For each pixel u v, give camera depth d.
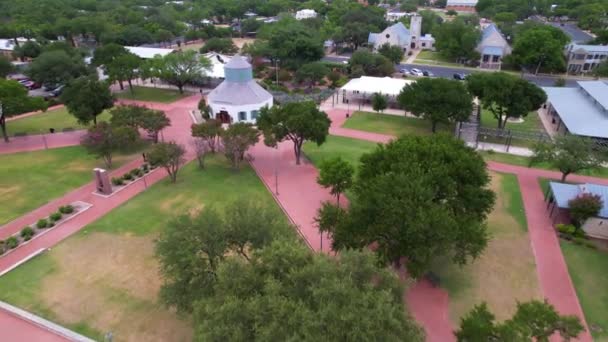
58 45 111.62
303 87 103.88
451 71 118.44
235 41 168.50
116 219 44.16
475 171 37.59
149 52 118.19
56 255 38.06
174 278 29.09
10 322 30.36
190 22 193.00
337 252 33.84
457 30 129.75
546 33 114.44
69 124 76.12
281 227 30.86
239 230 29.97
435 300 32.38
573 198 42.41
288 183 52.78
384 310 20.73
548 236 41.16
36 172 56.00
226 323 21.36
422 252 28.39
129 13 180.25
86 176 55.09
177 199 48.56
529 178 54.69
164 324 29.92
